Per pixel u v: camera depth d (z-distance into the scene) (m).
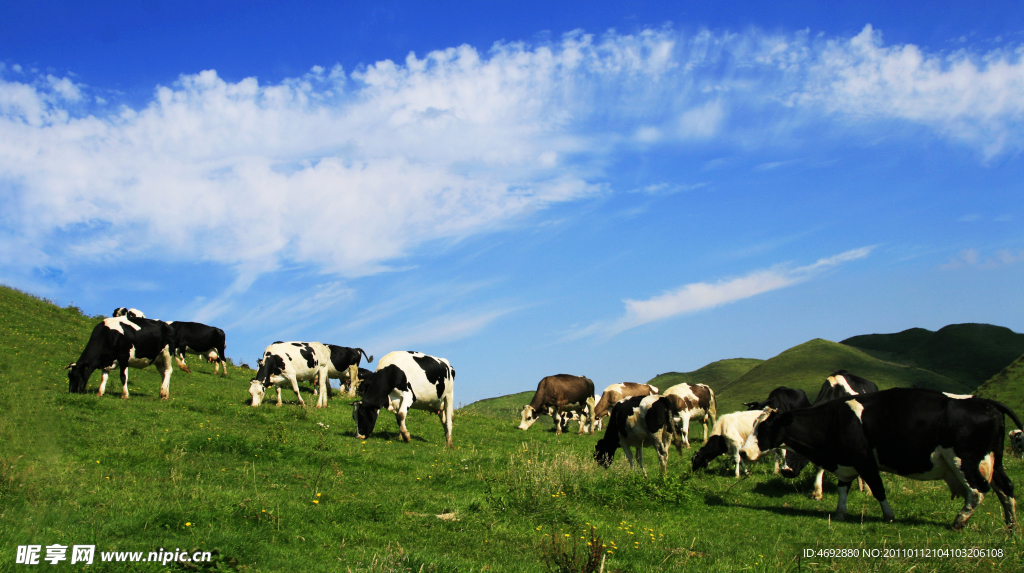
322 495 10.63
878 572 8.07
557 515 10.66
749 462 18.06
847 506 12.81
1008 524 10.34
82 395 17.22
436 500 11.27
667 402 15.38
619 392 28.52
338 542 8.34
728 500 13.45
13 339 24.66
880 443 11.53
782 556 9.09
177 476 10.79
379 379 18.30
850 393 14.96
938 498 13.12
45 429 13.42
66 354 24.77
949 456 10.88
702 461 16.94
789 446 12.65
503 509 10.72
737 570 8.31
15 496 8.34
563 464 13.54
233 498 9.31
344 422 20.58
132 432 14.26
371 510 9.87
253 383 21.67
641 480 13.07
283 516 8.89
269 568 6.96
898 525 11.26
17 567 5.93
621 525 10.48
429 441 19.44
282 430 15.95
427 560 7.45
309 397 26.44
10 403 15.41
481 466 15.02
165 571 6.20
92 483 9.62
